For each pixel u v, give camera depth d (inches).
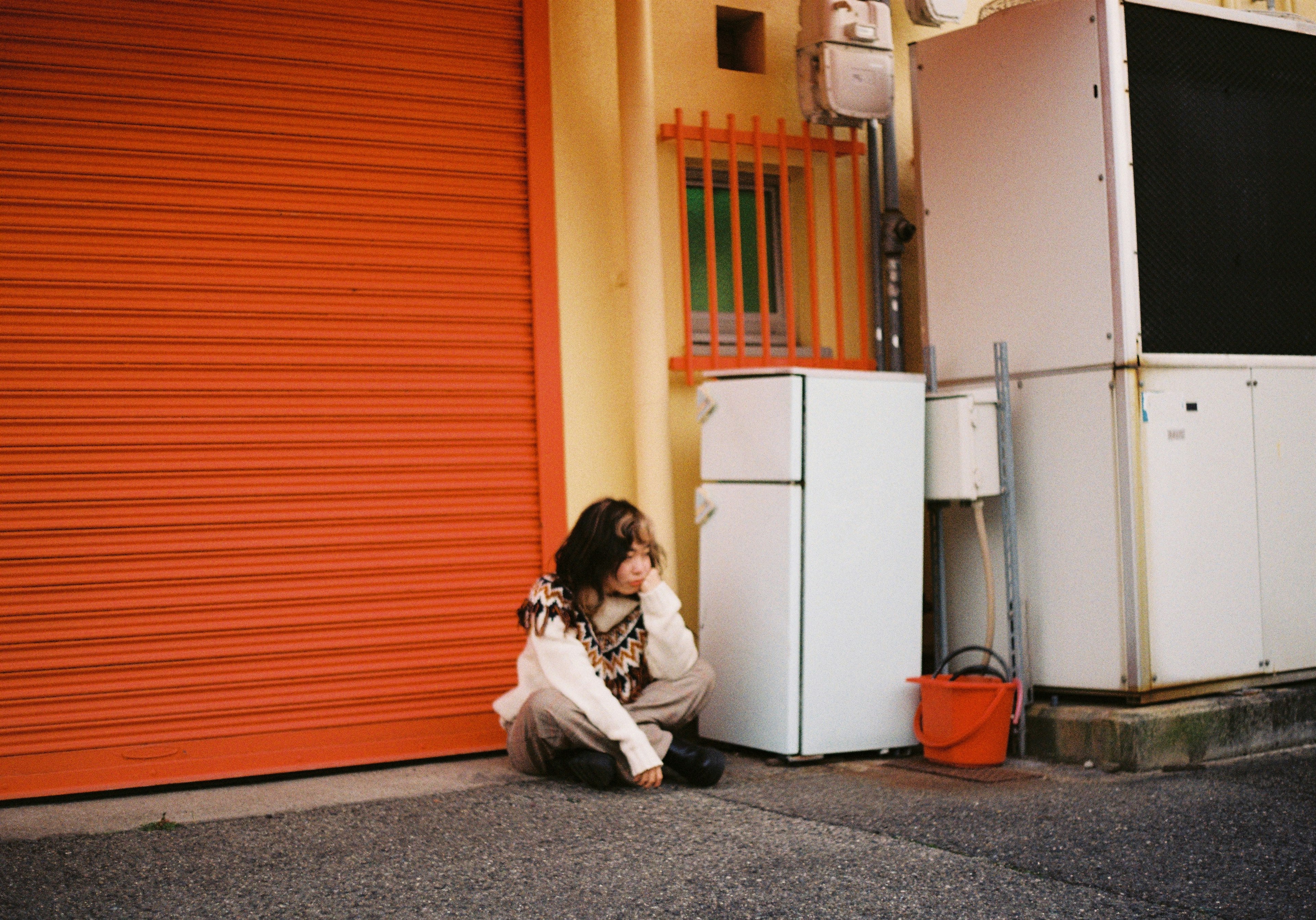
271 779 177.9
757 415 183.6
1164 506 184.4
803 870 131.0
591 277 201.2
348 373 183.9
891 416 185.9
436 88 190.5
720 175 218.7
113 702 170.4
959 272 205.2
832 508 181.5
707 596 191.8
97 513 170.1
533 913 118.8
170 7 174.4
